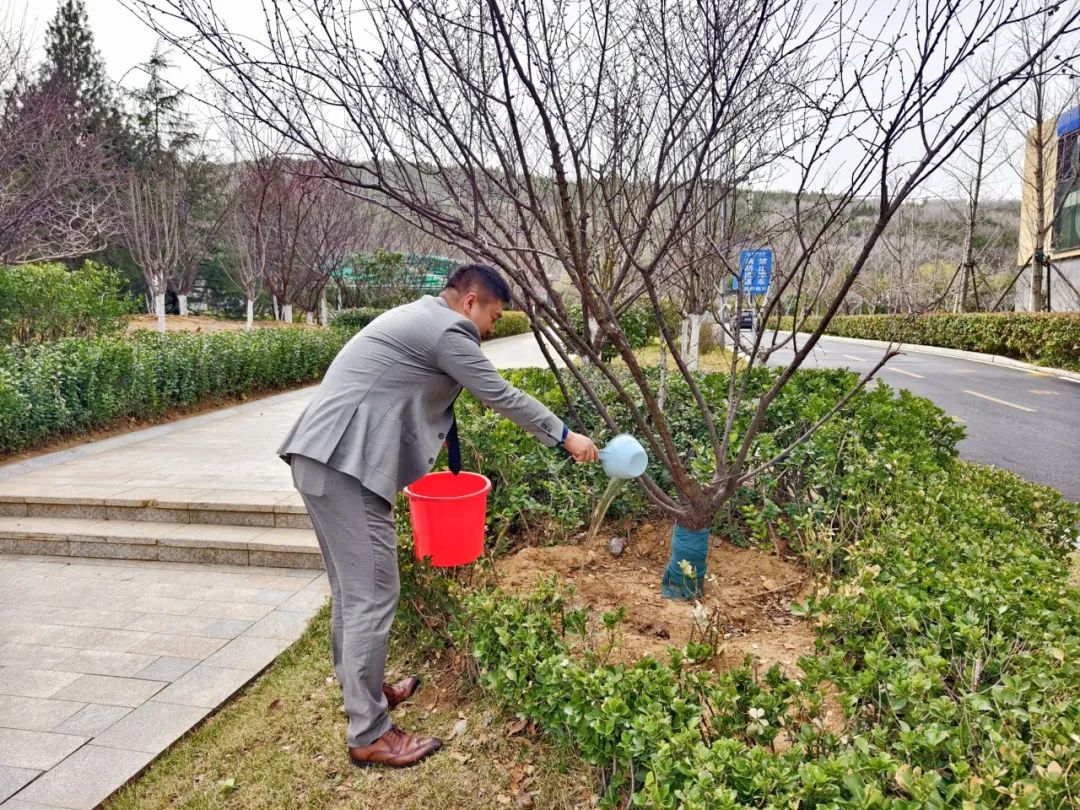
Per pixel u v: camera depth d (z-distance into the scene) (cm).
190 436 757
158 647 333
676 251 449
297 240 1633
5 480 553
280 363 1148
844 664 219
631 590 337
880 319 2594
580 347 273
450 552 290
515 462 395
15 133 1017
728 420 315
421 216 259
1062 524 386
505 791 229
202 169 1894
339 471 232
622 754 192
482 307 257
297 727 267
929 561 268
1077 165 1855
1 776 241
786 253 424
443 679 292
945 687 194
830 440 387
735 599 326
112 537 456
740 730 196
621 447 266
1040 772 149
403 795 230
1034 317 1662
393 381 239
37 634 347
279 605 381
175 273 2047
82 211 1283
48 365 708
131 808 227
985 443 824
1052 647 196
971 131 223
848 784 154
